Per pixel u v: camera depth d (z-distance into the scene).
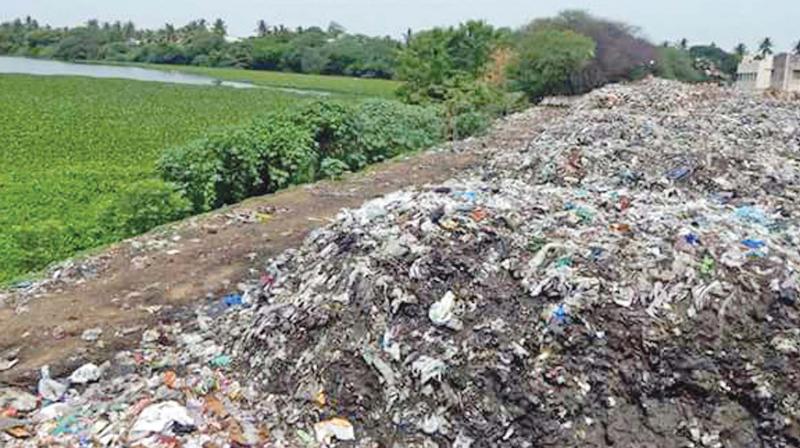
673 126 11.14
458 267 4.45
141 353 4.89
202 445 3.78
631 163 8.63
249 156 9.51
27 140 16.81
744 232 4.90
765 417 3.69
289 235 7.41
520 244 4.62
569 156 9.05
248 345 4.68
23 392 4.41
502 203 5.40
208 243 7.14
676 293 4.12
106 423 4.00
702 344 3.90
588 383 3.81
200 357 4.77
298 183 9.99
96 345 4.98
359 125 11.77
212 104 29.70
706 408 3.75
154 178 9.34
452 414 3.83
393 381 4.00
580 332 3.96
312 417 4.02
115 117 23.12
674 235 4.69
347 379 4.09
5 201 10.18
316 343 4.34
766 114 13.16
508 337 4.00
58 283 6.19
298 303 4.71
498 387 3.85
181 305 5.66
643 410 3.75
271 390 4.29
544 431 3.70
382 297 4.34
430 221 4.95
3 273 6.99
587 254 4.44
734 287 4.12
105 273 6.38
